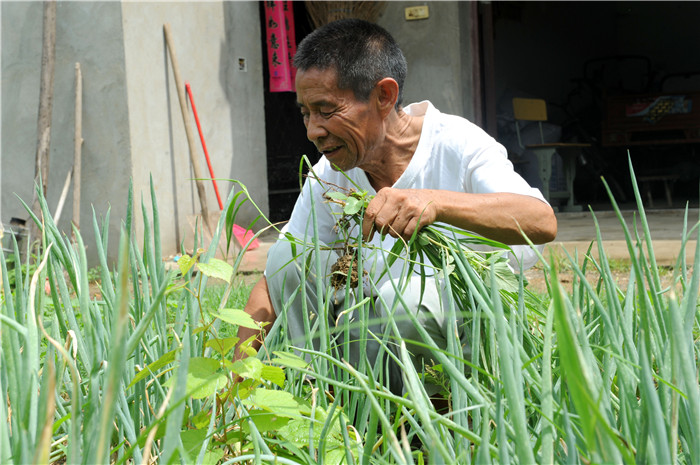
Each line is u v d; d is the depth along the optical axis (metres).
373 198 1.33
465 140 1.69
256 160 6.64
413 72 6.95
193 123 5.90
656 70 12.33
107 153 5.36
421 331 0.95
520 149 8.52
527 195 1.48
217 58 6.19
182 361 0.73
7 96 5.64
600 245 0.98
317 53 1.57
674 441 0.77
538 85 10.85
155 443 1.07
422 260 1.32
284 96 7.66
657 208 8.48
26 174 5.61
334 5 6.77
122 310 0.55
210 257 1.17
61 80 5.45
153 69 5.54
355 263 1.38
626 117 9.81
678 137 10.41
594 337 1.28
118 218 5.36
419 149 1.72
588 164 10.02
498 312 0.75
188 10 5.88
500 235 1.41
